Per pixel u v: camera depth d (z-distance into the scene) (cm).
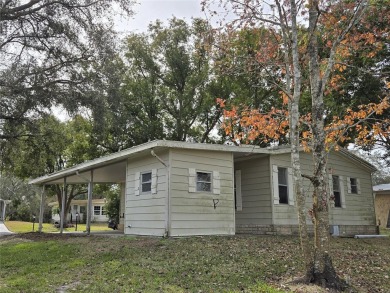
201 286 556
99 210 4378
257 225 1257
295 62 637
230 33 812
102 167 1408
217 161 1141
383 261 769
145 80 2430
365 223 1529
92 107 1532
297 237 1092
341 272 659
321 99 621
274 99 2017
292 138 618
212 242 903
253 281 587
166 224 1009
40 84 1434
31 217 4400
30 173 2358
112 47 1542
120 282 579
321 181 589
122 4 1439
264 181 1260
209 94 2359
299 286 547
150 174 1141
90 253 834
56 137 1756
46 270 701
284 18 706
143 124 2377
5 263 797
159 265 683
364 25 862
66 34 1457
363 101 1192
